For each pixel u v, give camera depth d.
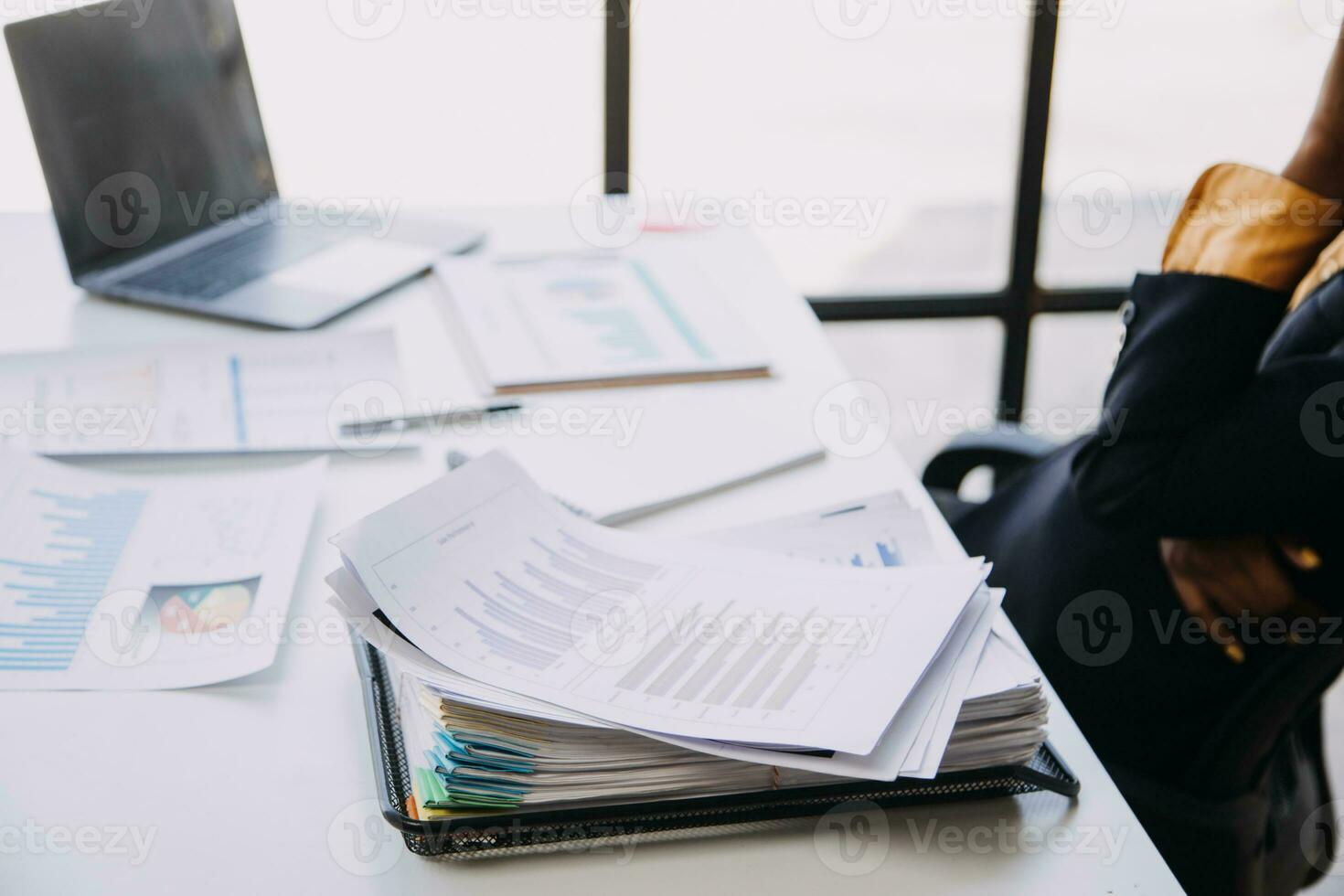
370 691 0.71
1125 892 0.59
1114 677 1.00
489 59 1.95
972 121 2.32
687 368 1.13
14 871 0.58
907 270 2.31
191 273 1.29
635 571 0.77
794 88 2.21
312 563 0.85
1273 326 0.94
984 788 0.65
